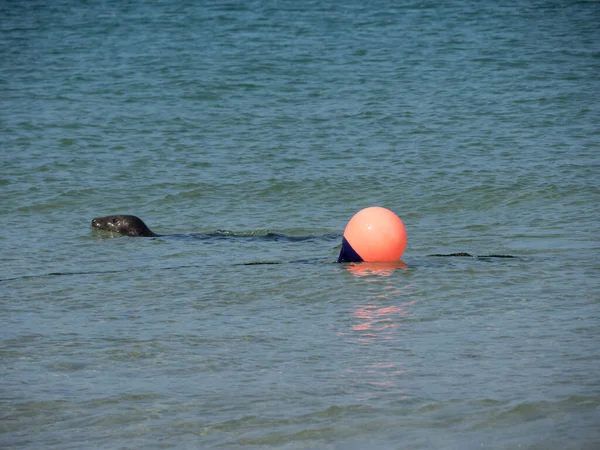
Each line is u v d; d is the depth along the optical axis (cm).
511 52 11881
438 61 11431
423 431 2353
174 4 17562
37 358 3062
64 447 2341
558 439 2261
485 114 8625
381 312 3562
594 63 11031
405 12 15862
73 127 8312
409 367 2872
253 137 7925
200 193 6284
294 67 11181
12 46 13075
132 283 4134
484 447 2236
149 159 7206
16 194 6225
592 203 5750
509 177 6456
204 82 10338
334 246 4906
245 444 2322
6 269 4462
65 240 5103
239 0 18062
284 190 6322
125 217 5275
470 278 4062
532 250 4669
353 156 7225
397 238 4397
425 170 6756
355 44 12762
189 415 2523
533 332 3225
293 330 3338
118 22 15288
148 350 3128
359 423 2422
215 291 3959
